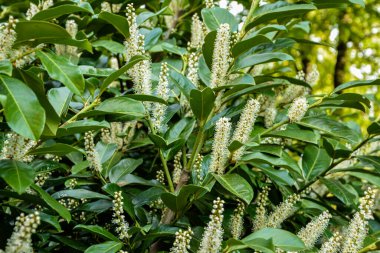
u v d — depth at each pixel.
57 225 0.90
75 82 0.87
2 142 0.98
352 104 1.14
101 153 1.17
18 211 1.00
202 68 1.17
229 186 0.98
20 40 0.87
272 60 1.10
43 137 0.92
